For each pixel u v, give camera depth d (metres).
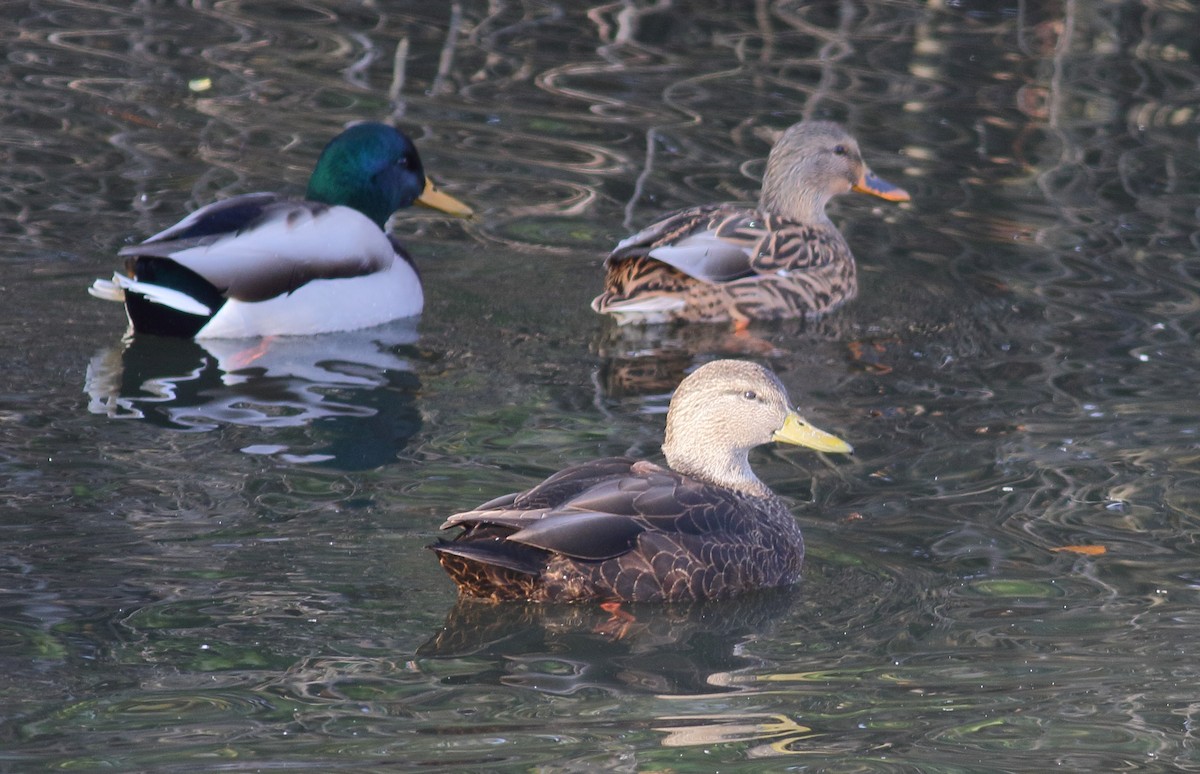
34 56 21.36
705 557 10.21
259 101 20.14
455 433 12.51
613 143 19.34
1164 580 10.33
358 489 11.36
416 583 10.08
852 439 12.66
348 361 14.23
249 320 14.70
